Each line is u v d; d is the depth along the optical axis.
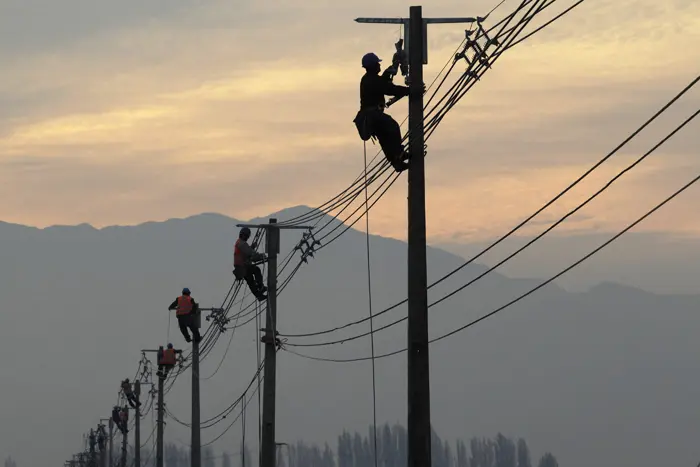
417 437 52.78
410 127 53.06
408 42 53.31
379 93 51.28
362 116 51.28
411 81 53.00
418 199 53.22
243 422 112.56
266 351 91.19
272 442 90.31
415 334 53.28
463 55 47.06
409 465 52.78
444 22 53.44
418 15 53.44
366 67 51.50
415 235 53.31
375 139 51.75
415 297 53.38
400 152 51.47
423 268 53.41
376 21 53.72
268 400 90.88
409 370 53.41
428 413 53.00
